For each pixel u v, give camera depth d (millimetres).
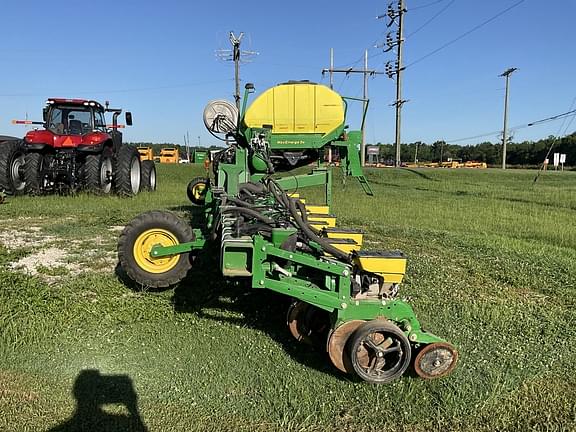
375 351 3637
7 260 6516
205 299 5367
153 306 5066
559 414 3582
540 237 10211
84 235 8328
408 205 14945
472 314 5395
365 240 9062
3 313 4648
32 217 9914
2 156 12414
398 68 39438
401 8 39000
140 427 3230
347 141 8617
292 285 3824
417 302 5680
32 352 4094
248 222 4480
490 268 7328
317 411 3459
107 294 5375
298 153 8461
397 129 40062
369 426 3361
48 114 13672
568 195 20078
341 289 3771
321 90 8164
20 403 3416
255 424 3305
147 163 15977
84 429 3189
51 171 12844
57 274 6070
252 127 8172
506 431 3381
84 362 3979
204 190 10555
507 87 50750
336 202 15227
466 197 18609
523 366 4238
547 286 6586
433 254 8180
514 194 20328
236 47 39875
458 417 3502
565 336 4941
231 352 4223
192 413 3383
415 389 3742
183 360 4062
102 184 13453
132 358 4062
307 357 4195
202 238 5402
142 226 5141
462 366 4180
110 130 14734
